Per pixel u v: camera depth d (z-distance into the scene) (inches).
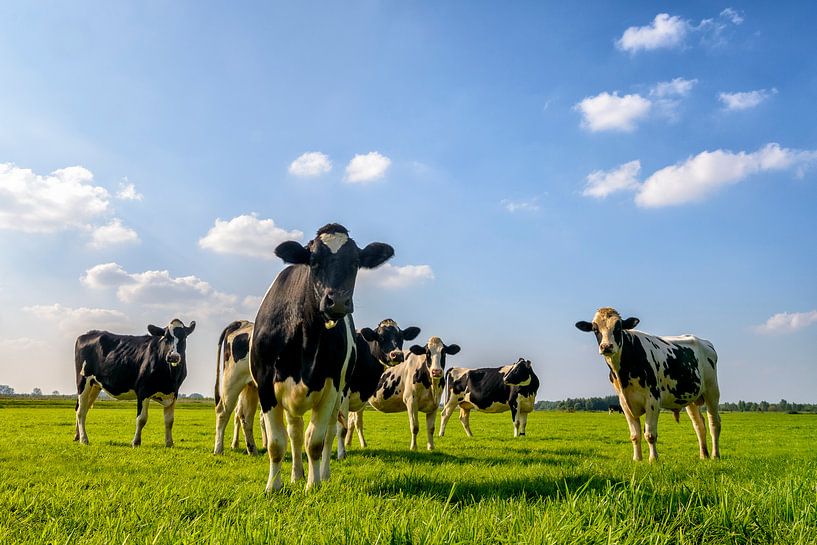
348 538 140.6
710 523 165.0
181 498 227.9
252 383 501.4
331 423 315.9
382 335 555.8
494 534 143.0
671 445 733.3
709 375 551.2
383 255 313.3
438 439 794.2
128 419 1278.3
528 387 920.9
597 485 261.0
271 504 218.7
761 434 1042.7
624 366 490.6
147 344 602.5
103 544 151.9
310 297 279.9
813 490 198.7
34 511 201.5
